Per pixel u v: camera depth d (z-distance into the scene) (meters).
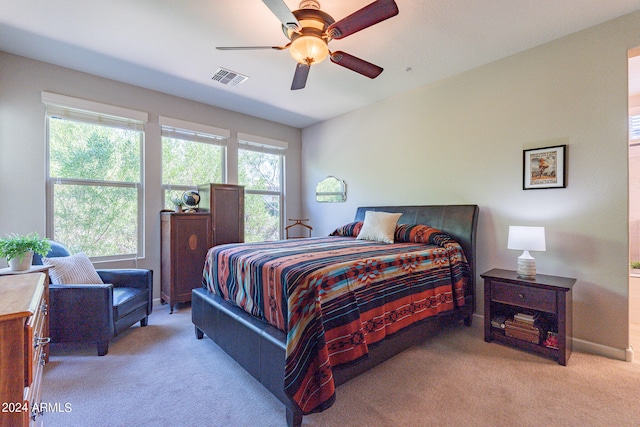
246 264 2.10
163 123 3.64
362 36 2.47
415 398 1.76
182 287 3.40
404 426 1.53
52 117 2.98
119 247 3.38
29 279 1.42
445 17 2.22
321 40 1.91
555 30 2.40
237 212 3.90
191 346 2.50
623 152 2.23
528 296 2.30
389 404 1.71
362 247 2.56
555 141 2.54
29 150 2.82
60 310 2.26
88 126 3.19
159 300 3.61
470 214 2.95
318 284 1.63
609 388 1.85
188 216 3.46
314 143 5.02
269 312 1.83
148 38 2.49
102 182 3.27
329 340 1.63
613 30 2.27
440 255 2.58
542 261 2.62
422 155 3.52
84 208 3.17
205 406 1.72
